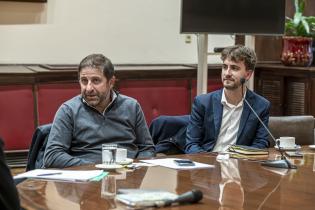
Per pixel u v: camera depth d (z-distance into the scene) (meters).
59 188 2.19
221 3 4.95
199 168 2.65
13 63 5.41
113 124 3.16
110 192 2.13
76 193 2.11
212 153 3.14
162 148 3.71
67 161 2.92
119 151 2.69
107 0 5.71
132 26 5.87
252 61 3.42
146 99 5.46
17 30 5.39
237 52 3.37
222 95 3.48
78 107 3.12
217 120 3.45
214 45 6.29
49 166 2.96
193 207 1.94
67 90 5.12
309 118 3.75
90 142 3.10
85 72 3.08
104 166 2.59
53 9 5.51
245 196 2.12
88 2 5.64
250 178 2.46
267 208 1.95
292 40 5.71
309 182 2.40
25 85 4.96
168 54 6.07
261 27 5.09
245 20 5.02
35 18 5.45
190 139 3.48
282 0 5.13
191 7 4.89
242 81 3.38
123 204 1.95
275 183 2.37
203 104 3.49
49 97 5.05
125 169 2.58
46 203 1.98
